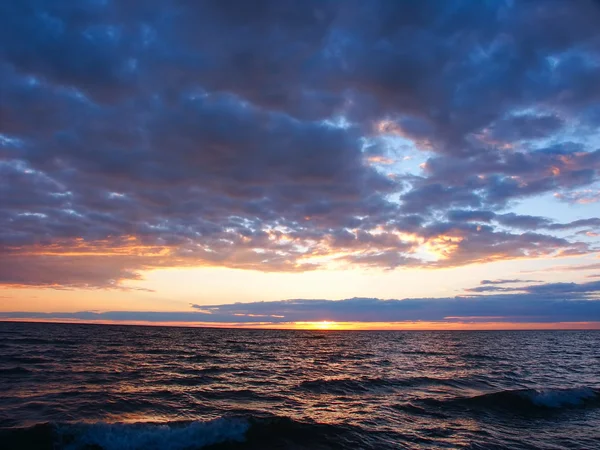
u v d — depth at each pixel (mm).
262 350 49594
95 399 16656
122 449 11625
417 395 19969
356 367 31969
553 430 14812
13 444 11359
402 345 66312
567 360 41719
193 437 12500
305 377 25359
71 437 11859
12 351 34469
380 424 14578
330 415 15617
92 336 65875
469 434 13852
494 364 35656
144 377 23234
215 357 38031
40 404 15484
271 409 16375
